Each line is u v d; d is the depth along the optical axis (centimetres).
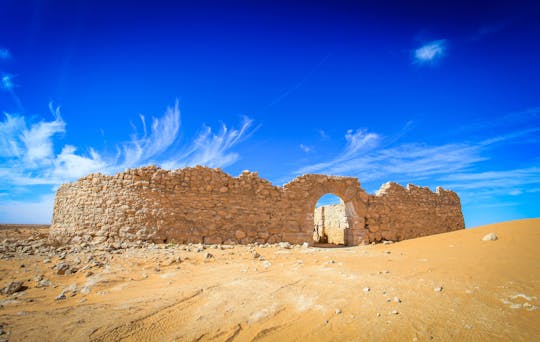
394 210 2005
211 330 466
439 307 466
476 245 812
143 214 1472
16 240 1606
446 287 544
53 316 529
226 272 822
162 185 1525
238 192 1656
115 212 1488
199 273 831
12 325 490
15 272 876
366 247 1259
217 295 613
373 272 697
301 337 427
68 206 1633
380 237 1920
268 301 559
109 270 877
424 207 2131
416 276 629
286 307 529
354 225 1870
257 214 1669
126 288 722
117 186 1520
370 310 482
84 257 1063
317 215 2706
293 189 1783
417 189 2139
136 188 1501
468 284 544
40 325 488
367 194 1948
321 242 2548
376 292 555
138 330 473
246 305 548
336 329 438
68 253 1169
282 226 1706
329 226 2522
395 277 638
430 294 520
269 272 794
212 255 1086
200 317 513
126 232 1452
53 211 1770
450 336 385
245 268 862
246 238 1606
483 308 448
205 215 1559
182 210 1523
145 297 631
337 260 892
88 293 699
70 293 700
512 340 362
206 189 1593
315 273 741
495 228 949
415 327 415
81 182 1608
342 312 488
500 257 670
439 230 2162
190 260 1021
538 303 441
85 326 482
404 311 465
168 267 928
